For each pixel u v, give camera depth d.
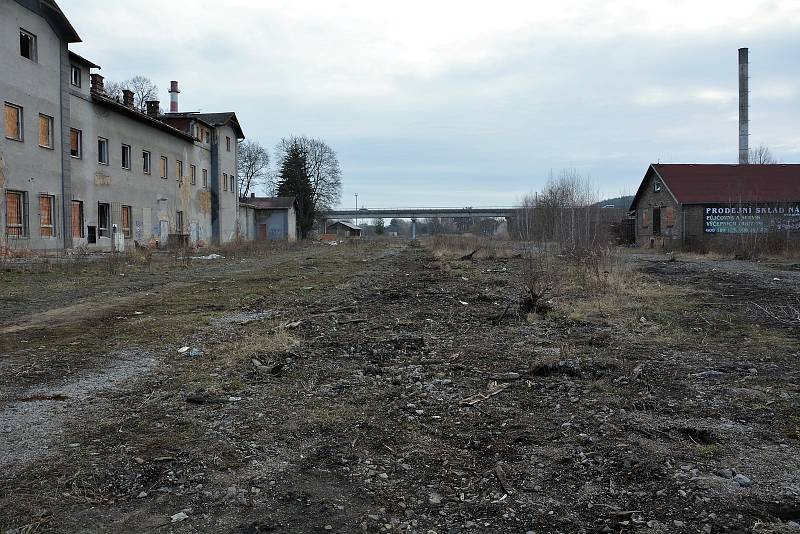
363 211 102.62
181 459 3.98
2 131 22.08
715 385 5.64
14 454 4.09
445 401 5.26
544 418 4.77
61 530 3.08
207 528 3.10
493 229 101.19
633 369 6.24
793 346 7.37
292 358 6.91
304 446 4.23
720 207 36.19
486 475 3.75
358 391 5.59
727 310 10.45
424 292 13.83
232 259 26.70
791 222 34.81
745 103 47.09
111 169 30.34
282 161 71.94
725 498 3.34
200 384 5.81
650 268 20.94
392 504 3.38
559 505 3.34
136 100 66.88
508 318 9.82
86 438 4.39
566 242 18.16
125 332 8.67
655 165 40.19
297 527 3.11
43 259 20.38
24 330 8.89
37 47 24.17
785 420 4.62
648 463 3.82
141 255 23.67
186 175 40.34
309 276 18.42
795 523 3.09
